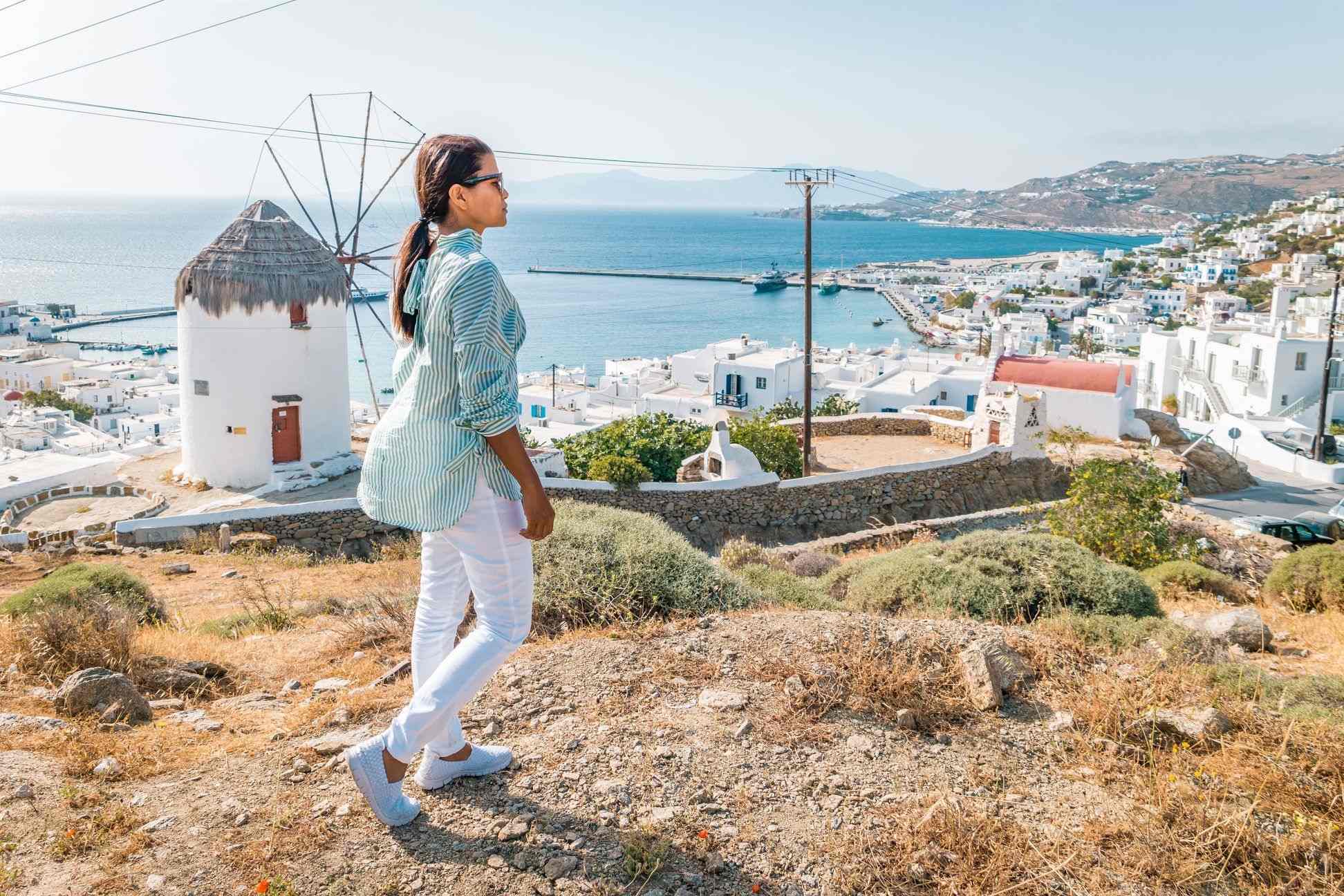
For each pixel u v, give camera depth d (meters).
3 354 99.88
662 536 7.96
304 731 3.89
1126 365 35.44
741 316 186.62
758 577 9.80
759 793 3.35
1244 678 5.05
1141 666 4.93
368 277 195.62
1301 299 70.12
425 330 2.66
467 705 4.04
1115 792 3.51
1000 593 8.15
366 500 2.89
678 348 146.62
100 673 4.46
